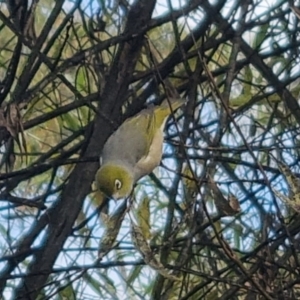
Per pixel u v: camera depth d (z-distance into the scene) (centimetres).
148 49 857
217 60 1218
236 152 918
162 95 1073
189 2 1005
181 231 1041
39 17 1269
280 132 1096
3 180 1001
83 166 1020
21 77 942
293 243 825
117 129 941
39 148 1272
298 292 938
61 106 1132
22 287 975
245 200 1025
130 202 745
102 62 1064
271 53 1141
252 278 796
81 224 1032
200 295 1090
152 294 1058
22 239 1059
